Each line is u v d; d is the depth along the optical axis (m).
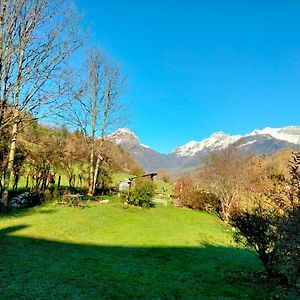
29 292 10.14
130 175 58.72
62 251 15.76
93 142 38.22
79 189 39.16
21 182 37.34
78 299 10.05
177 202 39.28
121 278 12.73
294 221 7.45
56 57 20.42
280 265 12.42
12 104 19.80
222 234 25.12
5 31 18.86
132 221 26.47
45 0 20.05
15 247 15.09
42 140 32.84
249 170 31.77
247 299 11.42
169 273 14.08
